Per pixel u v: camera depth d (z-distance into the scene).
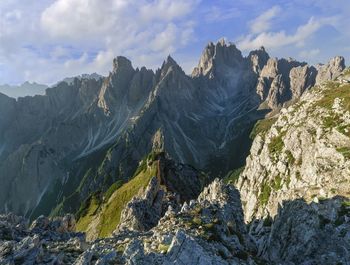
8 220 75.56
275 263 52.09
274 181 140.00
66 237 69.44
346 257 58.06
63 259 45.06
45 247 50.16
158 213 130.50
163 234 47.12
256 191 147.00
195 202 62.88
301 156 135.38
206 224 52.09
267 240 80.06
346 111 135.12
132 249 41.72
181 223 52.44
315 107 155.62
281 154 145.88
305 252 64.19
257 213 131.88
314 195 90.75
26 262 42.78
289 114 171.38
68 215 91.00
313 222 68.25
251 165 169.00
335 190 89.62
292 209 77.19
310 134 137.75
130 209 123.31
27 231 68.94
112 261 40.09
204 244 44.22
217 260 41.28
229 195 73.19
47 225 77.56
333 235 64.19
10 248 45.69
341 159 108.62
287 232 72.50
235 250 48.16
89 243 58.09
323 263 58.78
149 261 38.56
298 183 121.44
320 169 110.62
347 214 67.88
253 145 181.12
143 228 116.44
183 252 39.94
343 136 120.19
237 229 60.44
